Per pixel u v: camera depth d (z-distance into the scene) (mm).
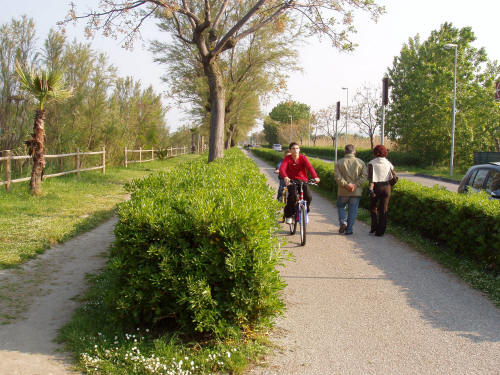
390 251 6723
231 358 3137
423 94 32531
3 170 12531
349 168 7828
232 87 24000
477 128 30688
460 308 4332
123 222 3676
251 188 6012
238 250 3432
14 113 12758
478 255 5617
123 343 3303
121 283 3631
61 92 10477
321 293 4770
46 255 5945
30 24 12672
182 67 22828
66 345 3299
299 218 7285
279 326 3875
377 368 3141
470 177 7941
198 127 35312
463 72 32062
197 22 13625
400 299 4590
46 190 11383
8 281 4773
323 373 3066
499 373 3080
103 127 18359
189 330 3529
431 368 3145
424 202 7258
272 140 111812
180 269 3533
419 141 33250
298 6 12977
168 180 6258
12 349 3209
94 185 13508
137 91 21953
